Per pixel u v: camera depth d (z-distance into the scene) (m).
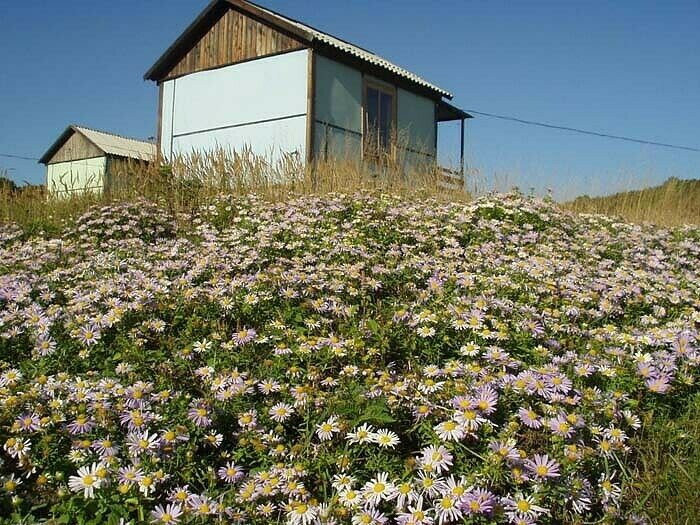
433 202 7.39
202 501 2.58
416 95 15.54
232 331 4.03
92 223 6.94
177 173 8.70
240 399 3.17
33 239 6.93
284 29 13.19
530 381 3.03
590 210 9.57
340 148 13.33
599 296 4.61
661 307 4.57
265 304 4.19
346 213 6.58
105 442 2.81
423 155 11.15
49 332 3.89
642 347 3.71
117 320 3.93
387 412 2.94
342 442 2.90
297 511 2.55
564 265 5.13
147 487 2.66
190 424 2.97
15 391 3.21
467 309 3.86
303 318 4.10
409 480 2.60
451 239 5.78
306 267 4.80
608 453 2.86
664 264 5.89
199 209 7.86
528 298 4.38
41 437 2.91
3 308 4.46
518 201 7.05
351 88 13.72
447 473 2.65
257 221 6.30
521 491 2.56
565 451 2.68
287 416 3.06
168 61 14.95
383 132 14.51
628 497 2.86
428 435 2.86
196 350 3.69
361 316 4.19
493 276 4.64
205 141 14.31
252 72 13.68
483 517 2.42
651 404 3.33
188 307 4.18
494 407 2.88
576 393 3.16
